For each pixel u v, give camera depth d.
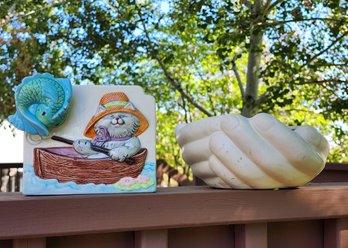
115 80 3.46
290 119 3.78
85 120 0.57
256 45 2.65
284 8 2.59
